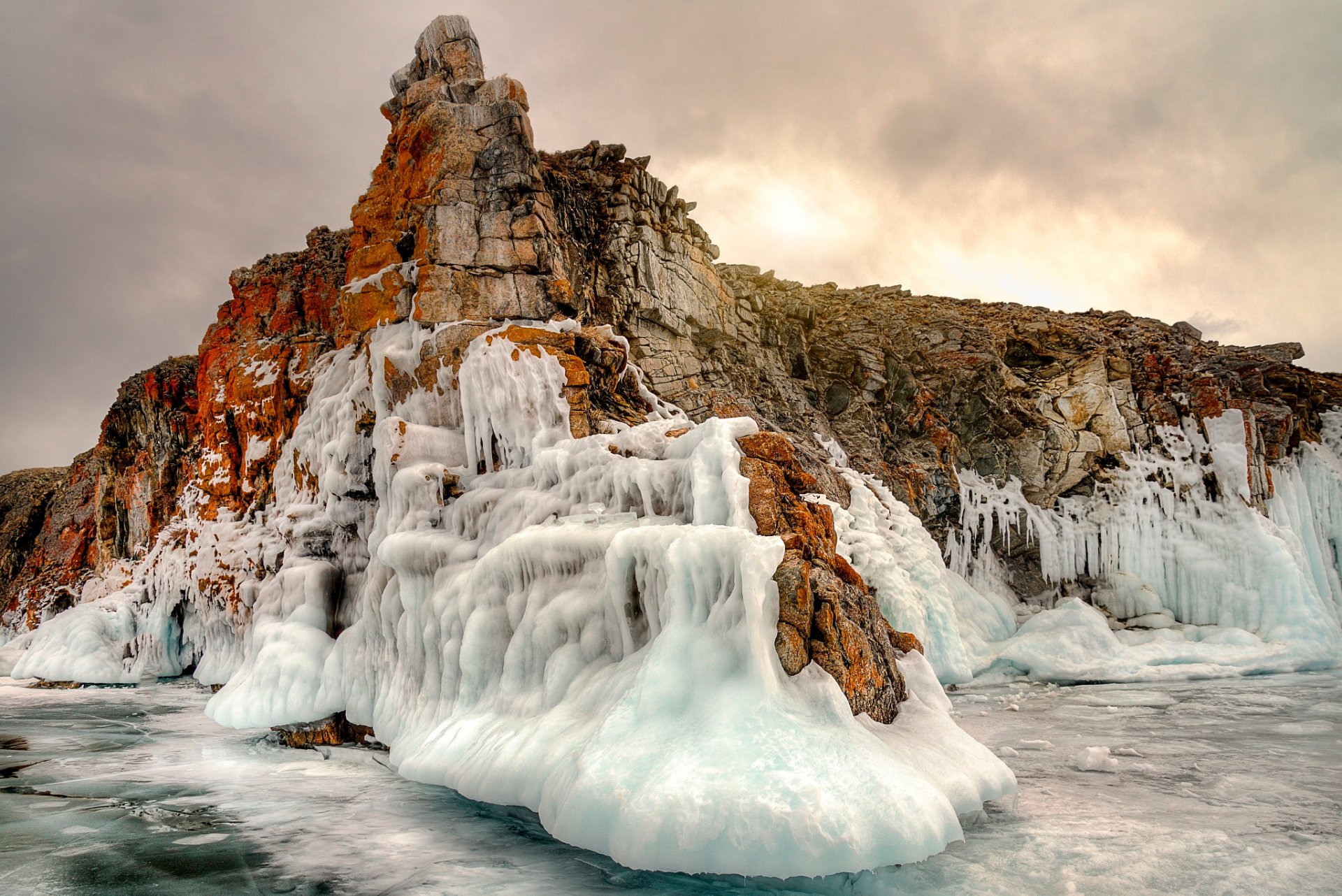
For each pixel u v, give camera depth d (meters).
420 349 9.59
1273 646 12.38
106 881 4.32
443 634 7.09
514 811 5.34
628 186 12.70
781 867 3.79
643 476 6.88
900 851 3.93
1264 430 15.99
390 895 4.09
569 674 5.85
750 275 16.27
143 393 18.45
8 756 7.52
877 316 16.69
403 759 6.69
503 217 10.12
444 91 11.27
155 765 7.10
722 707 4.50
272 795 6.05
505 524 7.74
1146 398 15.89
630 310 12.12
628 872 4.33
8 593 22.19
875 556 10.53
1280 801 5.38
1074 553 14.72
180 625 13.43
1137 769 6.22
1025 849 4.45
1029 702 9.70
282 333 13.37
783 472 6.73
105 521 19.16
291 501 11.48
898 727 5.25
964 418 15.75
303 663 8.78
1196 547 14.09
